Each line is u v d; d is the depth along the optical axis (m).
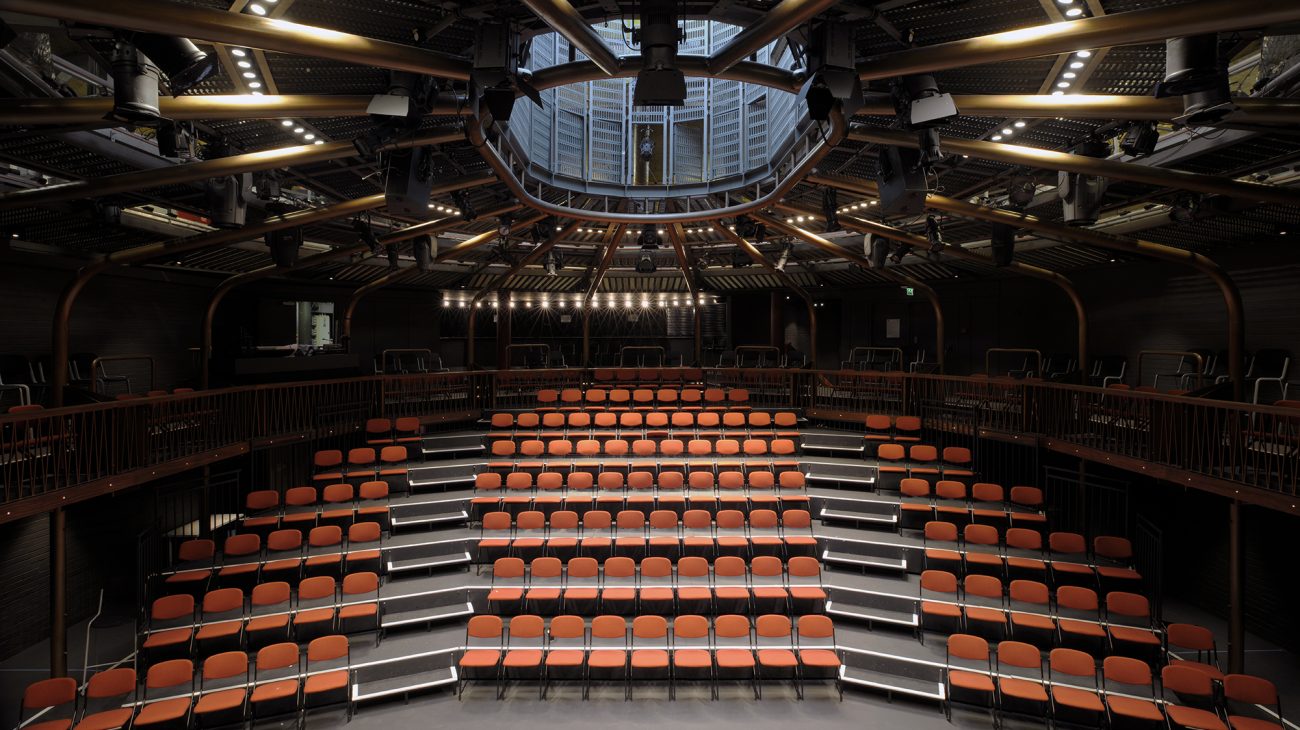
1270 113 7.07
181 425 12.42
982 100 7.91
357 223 14.89
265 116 7.66
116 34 6.10
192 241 11.84
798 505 14.86
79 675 11.30
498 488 15.79
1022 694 9.52
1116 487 13.88
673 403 21.47
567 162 15.34
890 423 17.62
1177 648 11.80
